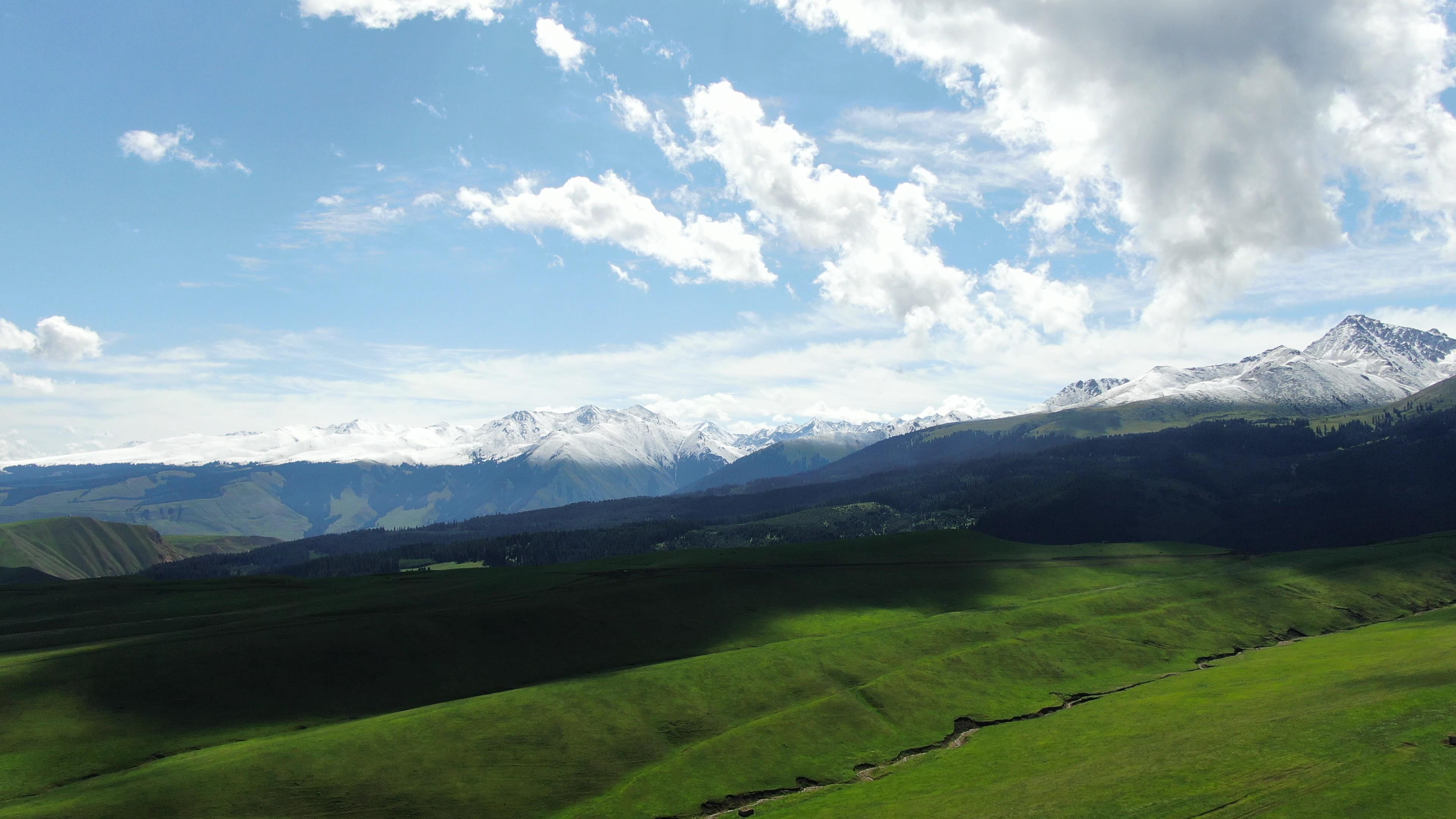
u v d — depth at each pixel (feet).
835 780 326.65
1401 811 205.57
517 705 355.36
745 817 294.25
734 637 505.66
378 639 433.89
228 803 272.51
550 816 290.56
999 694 416.05
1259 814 216.33
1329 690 329.31
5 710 331.16
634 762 331.36
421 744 319.88
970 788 286.66
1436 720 258.98
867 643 464.24
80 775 296.10
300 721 357.82
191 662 388.16
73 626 521.24
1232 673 422.00
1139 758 281.33
